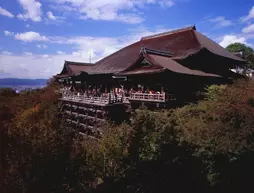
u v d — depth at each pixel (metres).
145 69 20.11
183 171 11.28
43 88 39.91
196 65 25.23
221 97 17.56
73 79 34.56
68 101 27.42
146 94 19.12
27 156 7.10
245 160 12.64
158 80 20.31
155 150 10.17
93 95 25.84
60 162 7.59
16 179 7.05
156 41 32.56
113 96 22.52
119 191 10.68
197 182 11.52
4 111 17.97
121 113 21.31
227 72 29.55
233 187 12.23
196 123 14.37
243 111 14.41
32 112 18.95
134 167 10.87
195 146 12.39
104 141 10.91
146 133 10.25
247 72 40.59
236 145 12.65
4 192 6.93
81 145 9.86
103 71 27.52
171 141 10.49
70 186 8.43
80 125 24.73
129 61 26.98
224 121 14.42
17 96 31.95
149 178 10.74
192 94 22.30
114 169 10.90
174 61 23.72
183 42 27.98
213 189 11.69
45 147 7.33
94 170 10.25
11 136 7.59
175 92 20.95
